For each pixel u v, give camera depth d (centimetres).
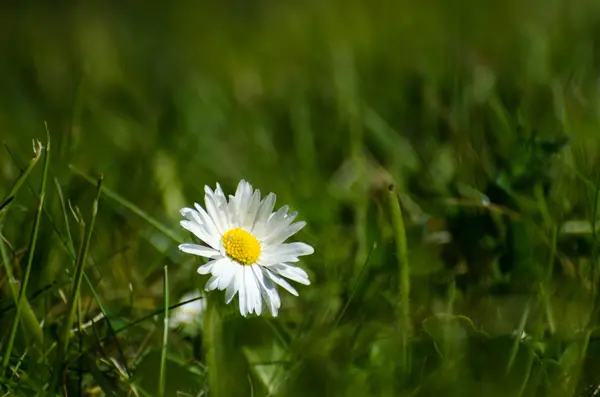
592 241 47
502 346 44
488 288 47
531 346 45
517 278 48
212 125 74
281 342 45
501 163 52
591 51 72
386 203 51
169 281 50
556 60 73
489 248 48
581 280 47
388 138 62
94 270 49
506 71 72
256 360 44
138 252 51
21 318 43
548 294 46
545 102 61
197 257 46
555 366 44
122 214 53
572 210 50
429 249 49
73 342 45
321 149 65
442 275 48
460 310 47
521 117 53
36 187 52
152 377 44
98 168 57
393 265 48
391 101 71
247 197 43
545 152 50
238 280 42
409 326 45
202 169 61
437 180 54
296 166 61
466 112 59
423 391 43
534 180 50
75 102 57
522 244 48
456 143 56
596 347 45
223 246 42
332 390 44
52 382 42
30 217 49
